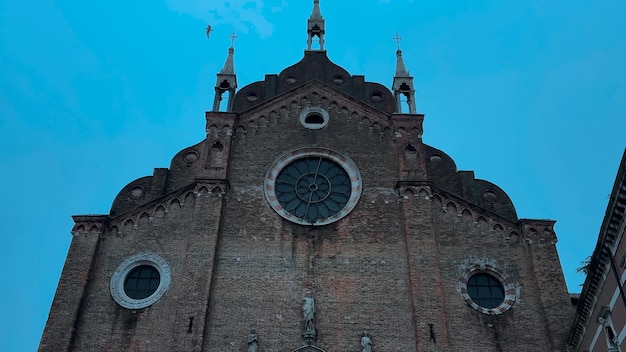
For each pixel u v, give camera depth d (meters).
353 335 32.72
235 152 39.75
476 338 33.09
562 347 32.59
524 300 34.53
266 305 33.53
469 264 35.66
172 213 37.00
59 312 33.06
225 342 32.31
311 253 35.47
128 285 34.78
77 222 36.31
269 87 44.09
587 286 29.28
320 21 48.69
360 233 36.34
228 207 37.16
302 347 31.83
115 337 32.78
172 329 32.75
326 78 44.69
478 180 39.69
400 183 37.81
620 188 24.62
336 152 39.78
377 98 43.88
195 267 34.16
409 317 33.34
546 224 36.78
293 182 38.81
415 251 35.09
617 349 27.19
